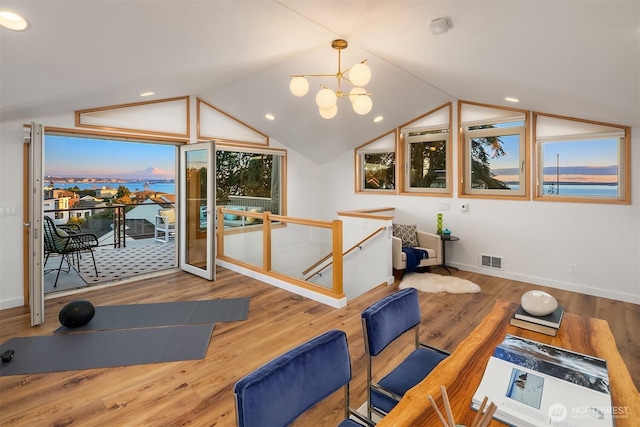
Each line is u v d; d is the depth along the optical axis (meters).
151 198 8.07
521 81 3.09
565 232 4.36
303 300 4.06
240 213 5.21
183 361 2.73
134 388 2.38
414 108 5.21
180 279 4.88
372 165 6.40
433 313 3.69
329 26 2.76
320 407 2.22
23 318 3.53
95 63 2.67
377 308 1.70
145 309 3.76
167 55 2.86
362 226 4.97
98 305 3.88
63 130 4.03
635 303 3.93
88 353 2.84
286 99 4.75
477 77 3.38
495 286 4.53
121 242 7.51
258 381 1.14
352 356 2.83
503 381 1.15
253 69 3.89
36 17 1.87
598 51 2.06
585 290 4.24
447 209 5.38
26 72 2.55
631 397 1.07
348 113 5.08
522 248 4.71
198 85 4.33
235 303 3.94
